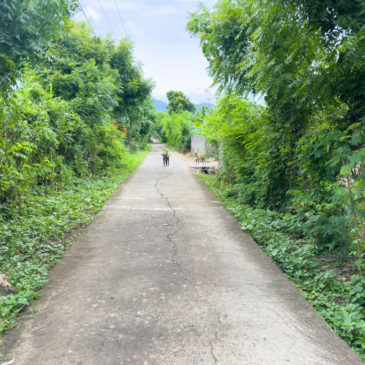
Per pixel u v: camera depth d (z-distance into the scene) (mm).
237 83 8078
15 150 6922
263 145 7656
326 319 3287
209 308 3322
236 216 7691
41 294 3658
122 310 3279
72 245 5445
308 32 4234
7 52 4172
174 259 4777
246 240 5785
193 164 24984
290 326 3004
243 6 6953
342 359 2535
